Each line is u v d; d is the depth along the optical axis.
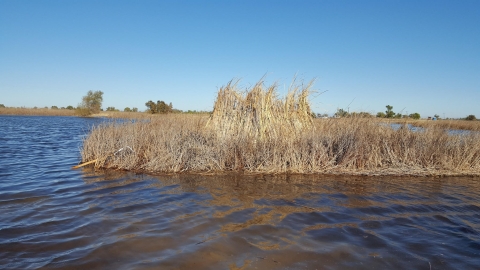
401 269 3.91
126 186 7.64
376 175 9.16
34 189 7.27
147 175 8.86
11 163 10.80
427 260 4.16
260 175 9.00
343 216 5.78
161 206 6.13
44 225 5.11
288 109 12.18
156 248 4.33
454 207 6.43
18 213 5.65
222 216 5.61
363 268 3.92
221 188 7.53
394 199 6.89
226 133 11.37
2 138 19.45
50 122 40.84
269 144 10.25
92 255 4.11
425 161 10.03
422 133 11.45
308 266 3.94
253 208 6.10
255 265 3.92
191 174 9.00
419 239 4.83
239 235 4.80
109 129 12.12
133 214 5.67
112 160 10.22
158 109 36.19
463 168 9.72
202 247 4.37
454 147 10.57
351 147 9.80
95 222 5.26
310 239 4.73
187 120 14.65
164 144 10.38
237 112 11.89
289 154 9.68
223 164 9.59
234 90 12.27
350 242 4.66
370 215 5.87
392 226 5.35
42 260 3.96
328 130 11.67
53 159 11.88
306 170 9.38
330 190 7.53
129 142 10.61
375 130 11.36
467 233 5.10
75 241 4.52
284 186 7.82
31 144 16.84
